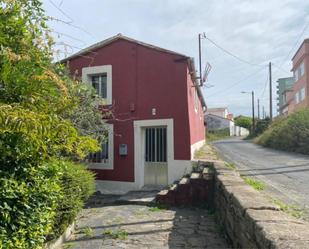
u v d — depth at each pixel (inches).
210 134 2048.5
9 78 136.1
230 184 227.8
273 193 273.0
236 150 824.9
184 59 427.8
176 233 235.9
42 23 185.0
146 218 282.2
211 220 273.9
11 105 133.0
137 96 450.0
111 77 464.4
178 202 331.6
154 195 379.6
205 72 549.6
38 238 152.3
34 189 145.5
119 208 329.4
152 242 215.6
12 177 135.0
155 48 441.1
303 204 229.8
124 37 457.1
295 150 727.1
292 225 118.3
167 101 433.7
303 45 1211.9
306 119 756.0
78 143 170.9
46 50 186.2
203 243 212.1
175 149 425.4
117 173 452.4
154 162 445.1
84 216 293.3
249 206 150.1
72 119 333.1
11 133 128.0
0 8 151.8
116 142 456.4
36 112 138.6
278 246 96.0
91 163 462.9
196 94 618.5
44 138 142.0
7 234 129.4
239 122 2842.0
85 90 349.4
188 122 423.5
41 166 153.3
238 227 166.9
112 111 457.7
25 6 174.2
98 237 229.9
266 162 530.3
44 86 149.8
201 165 410.9
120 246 209.0
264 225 118.2
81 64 482.9
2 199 128.4
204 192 327.0
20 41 161.6
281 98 2155.5
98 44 467.2
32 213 145.6
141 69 450.6
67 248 207.6
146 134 451.5
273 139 893.8
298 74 1331.2
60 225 212.2
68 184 221.0
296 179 353.4
